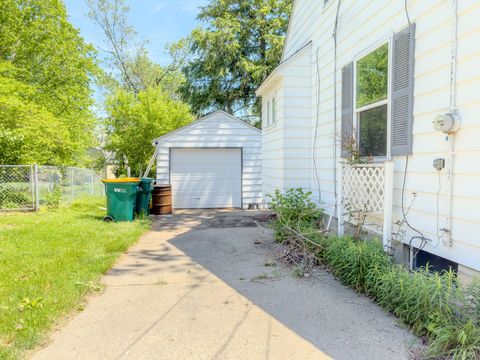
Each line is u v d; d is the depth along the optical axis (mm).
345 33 5484
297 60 7035
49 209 9719
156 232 7238
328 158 6211
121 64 25016
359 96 5055
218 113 12250
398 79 4023
